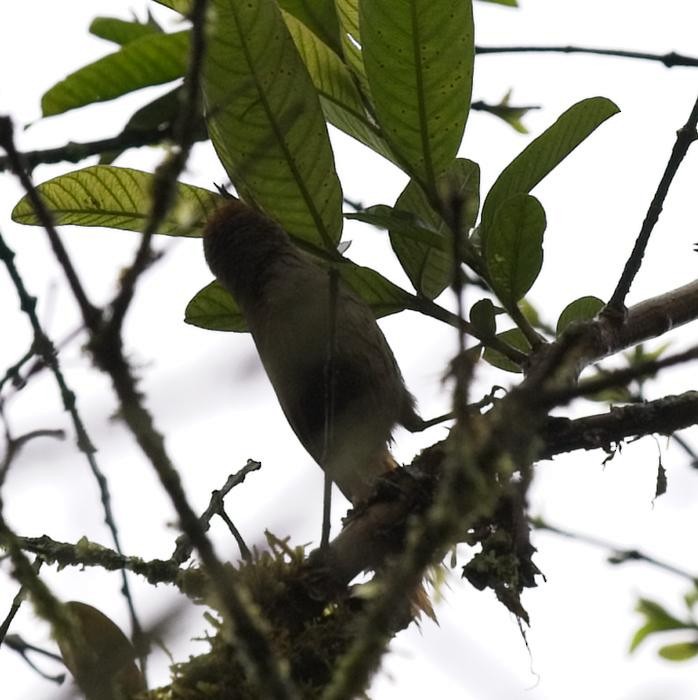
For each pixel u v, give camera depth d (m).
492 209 6.68
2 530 4.48
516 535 5.78
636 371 3.97
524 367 6.36
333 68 7.13
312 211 6.70
